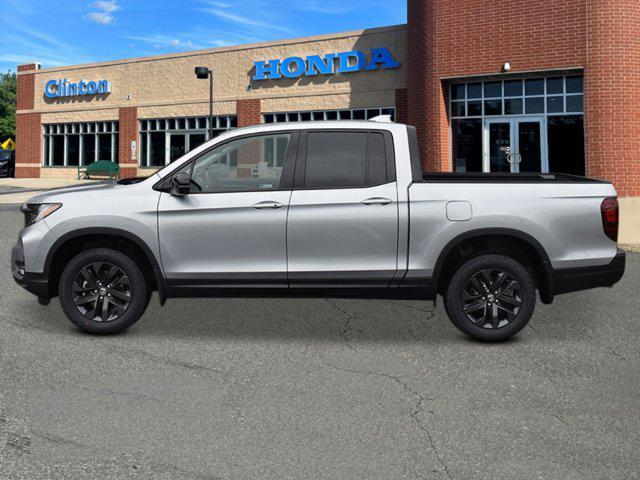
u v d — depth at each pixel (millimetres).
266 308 6879
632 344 5555
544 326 6180
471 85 19344
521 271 5496
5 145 35281
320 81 25656
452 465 3289
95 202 5680
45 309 6781
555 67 17578
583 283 5574
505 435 3652
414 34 19859
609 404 4133
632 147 17047
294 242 5551
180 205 5613
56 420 3852
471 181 5664
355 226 5516
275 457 3381
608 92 16969
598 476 3170
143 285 5738
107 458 3359
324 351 5328
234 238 5586
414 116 20016
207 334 5836
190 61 29016
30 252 5668
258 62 26953
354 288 5562
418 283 5527
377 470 3234
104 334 5789
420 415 3947
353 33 24703
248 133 5781
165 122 30109
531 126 18719
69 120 32969
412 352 5309
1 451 3428
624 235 11945
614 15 16859
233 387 4449
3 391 4340
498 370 4840
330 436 3643
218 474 3191
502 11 18109
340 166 5648
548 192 5543
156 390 4383
